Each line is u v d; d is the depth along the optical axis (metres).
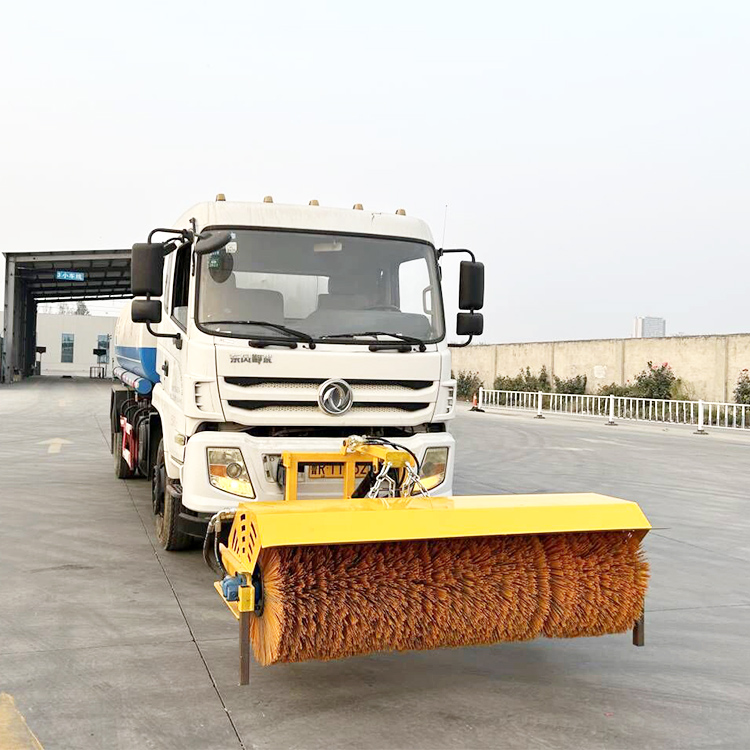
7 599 5.43
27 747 3.36
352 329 5.77
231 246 5.71
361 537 3.63
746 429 20.14
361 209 6.31
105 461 12.41
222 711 3.77
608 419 22.91
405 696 4.02
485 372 33.88
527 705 3.94
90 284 45.41
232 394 5.39
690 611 5.57
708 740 3.59
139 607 5.32
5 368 37.69
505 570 4.01
